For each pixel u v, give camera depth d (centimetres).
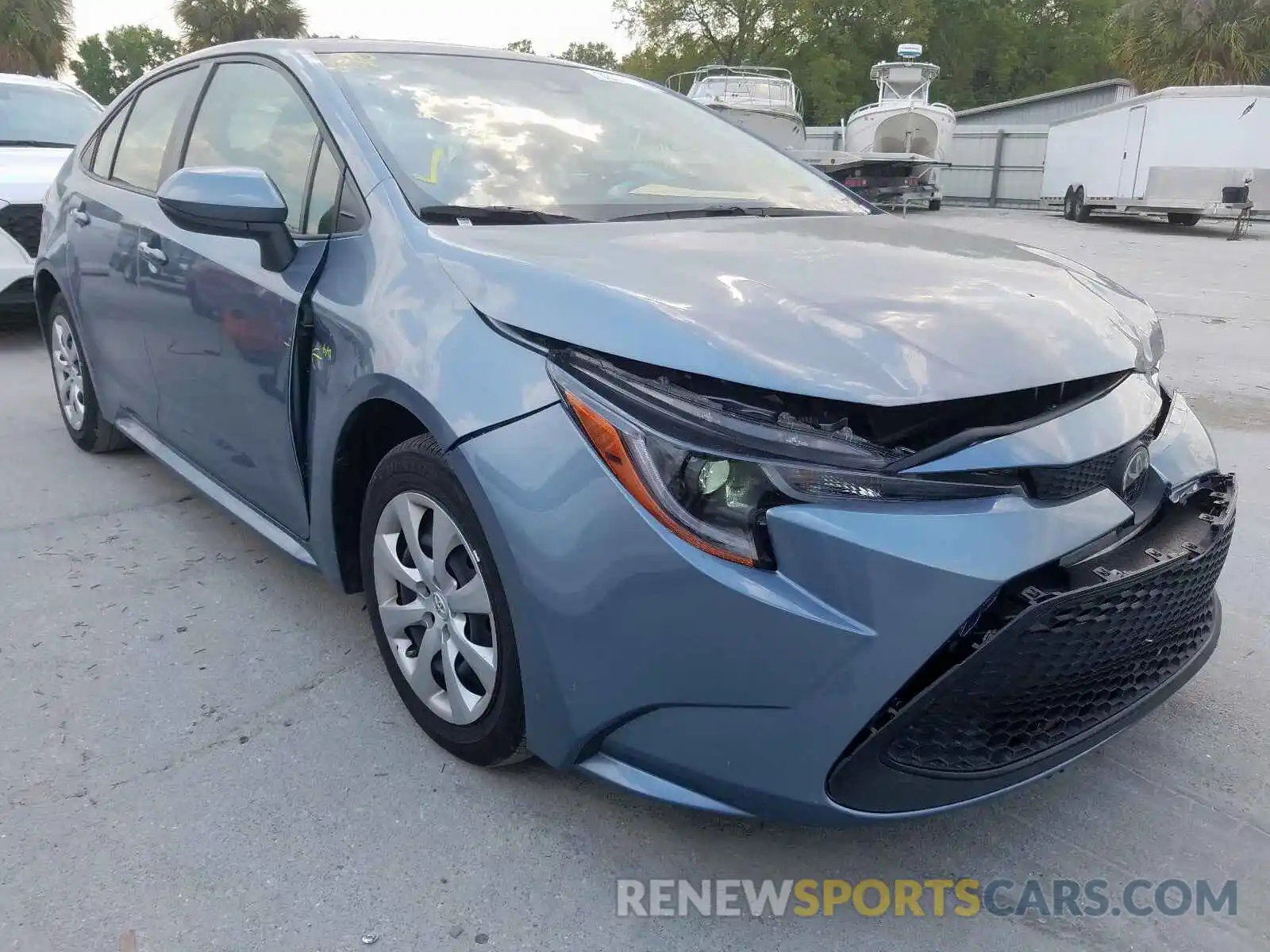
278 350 255
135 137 372
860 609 165
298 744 238
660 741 181
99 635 287
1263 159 1700
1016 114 3238
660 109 332
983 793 182
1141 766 236
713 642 170
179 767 229
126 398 370
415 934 183
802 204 300
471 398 196
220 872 197
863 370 173
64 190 414
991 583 166
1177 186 1791
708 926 187
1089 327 204
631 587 174
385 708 253
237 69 315
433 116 274
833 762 170
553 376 187
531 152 276
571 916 189
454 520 207
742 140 336
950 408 176
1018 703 182
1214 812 220
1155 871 203
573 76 327
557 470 182
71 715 248
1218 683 272
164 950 178
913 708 169
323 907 189
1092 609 179
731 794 178
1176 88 1750
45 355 636
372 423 236
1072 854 208
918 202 2169
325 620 298
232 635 288
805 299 193
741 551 168
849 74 4088
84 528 361
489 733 213
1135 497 203
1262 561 351
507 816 214
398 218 235
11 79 721
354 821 212
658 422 174
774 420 171
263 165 286
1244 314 877
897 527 166
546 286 197
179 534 358
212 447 308
